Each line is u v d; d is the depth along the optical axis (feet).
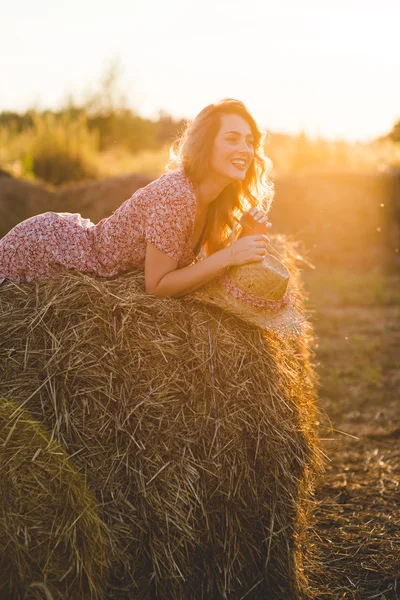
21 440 8.98
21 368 9.54
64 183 61.26
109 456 9.21
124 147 71.92
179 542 9.16
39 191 52.44
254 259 10.16
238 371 9.99
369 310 35.32
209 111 10.40
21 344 9.72
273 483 9.93
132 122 76.23
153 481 9.23
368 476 14.87
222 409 9.71
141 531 9.14
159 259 10.12
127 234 10.39
